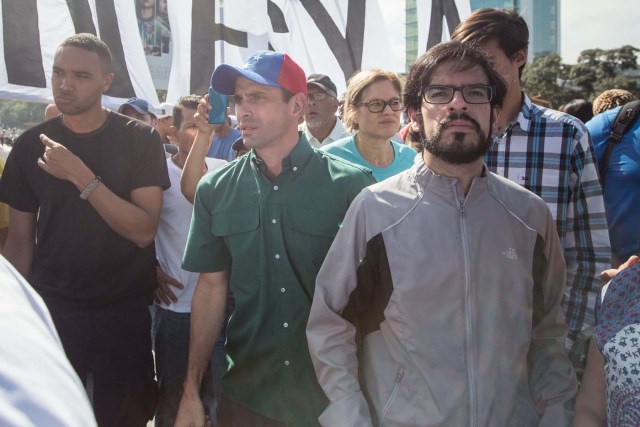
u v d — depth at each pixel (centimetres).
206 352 230
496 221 178
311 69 496
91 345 266
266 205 215
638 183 264
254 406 220
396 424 174
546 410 182
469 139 171
